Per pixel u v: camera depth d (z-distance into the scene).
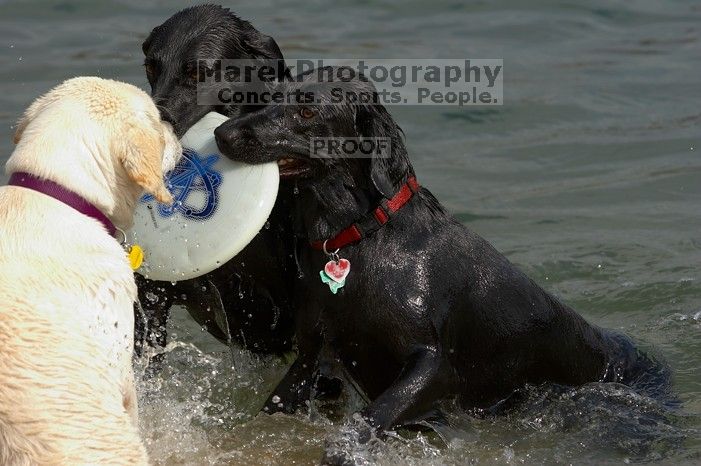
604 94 19.77
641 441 10.20
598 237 14.80
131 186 8.72
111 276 8.37
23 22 21.56
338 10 23.72
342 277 9.56
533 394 10.75
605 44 22.36
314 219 9.70
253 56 10.57
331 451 9.06
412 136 18.00
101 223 8.57
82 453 7.59
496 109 19.06
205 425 10.45
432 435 10.21
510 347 10.39
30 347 7.67
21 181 8.35
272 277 10.47
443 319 9.83
